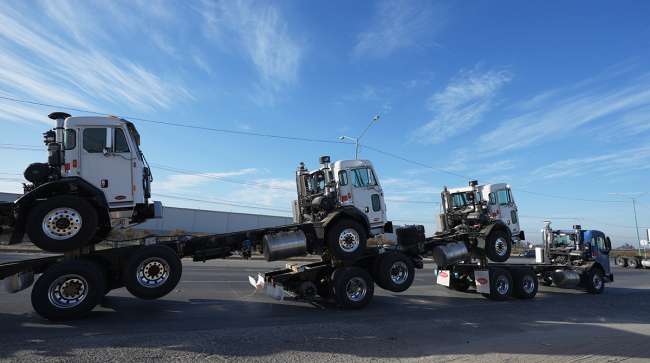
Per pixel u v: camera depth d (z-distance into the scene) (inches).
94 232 316.8
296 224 435.8
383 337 282.8
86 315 322.0
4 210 314.5
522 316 397.1
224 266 850.8
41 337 251.8
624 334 328.2
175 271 341.1
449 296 534.9
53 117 344.5
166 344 239.5
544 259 725.9
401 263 454.3
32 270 333.4
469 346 270.5
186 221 1804.9
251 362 216.1
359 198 461.4
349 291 407.8
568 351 267.6
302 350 242.5
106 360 207.8
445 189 665.6
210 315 342.6
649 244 1558.8
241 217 1952.5
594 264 648.4
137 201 347.6
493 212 642.8
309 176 513.7
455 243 552.7
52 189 317.1
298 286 425.7
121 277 348.5
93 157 334.6
